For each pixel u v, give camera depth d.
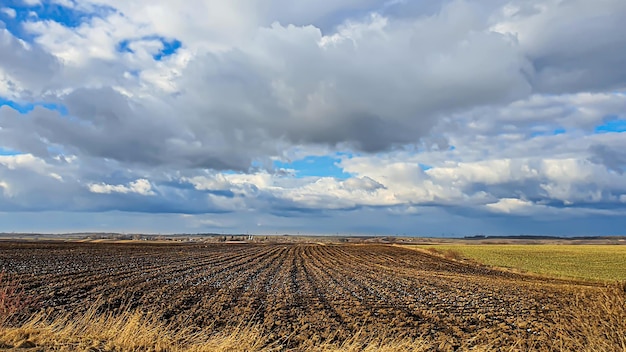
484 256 82.31
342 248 117.75
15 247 70.12
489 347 15.13
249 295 26.31
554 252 95.06
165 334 11.76
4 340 9.85
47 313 17.77
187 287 28.89
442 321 20.27
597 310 14.12
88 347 9.77
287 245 140.50
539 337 16.77
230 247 110.75
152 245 103.12
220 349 11.07
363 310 22.31
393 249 114.50
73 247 77.50
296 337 15.91
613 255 84.19
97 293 24.42
